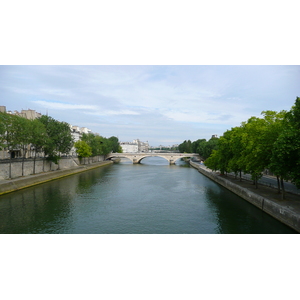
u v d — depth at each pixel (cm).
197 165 11350
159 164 15212
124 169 11050
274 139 3097
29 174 6675
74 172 8862
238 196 4619
